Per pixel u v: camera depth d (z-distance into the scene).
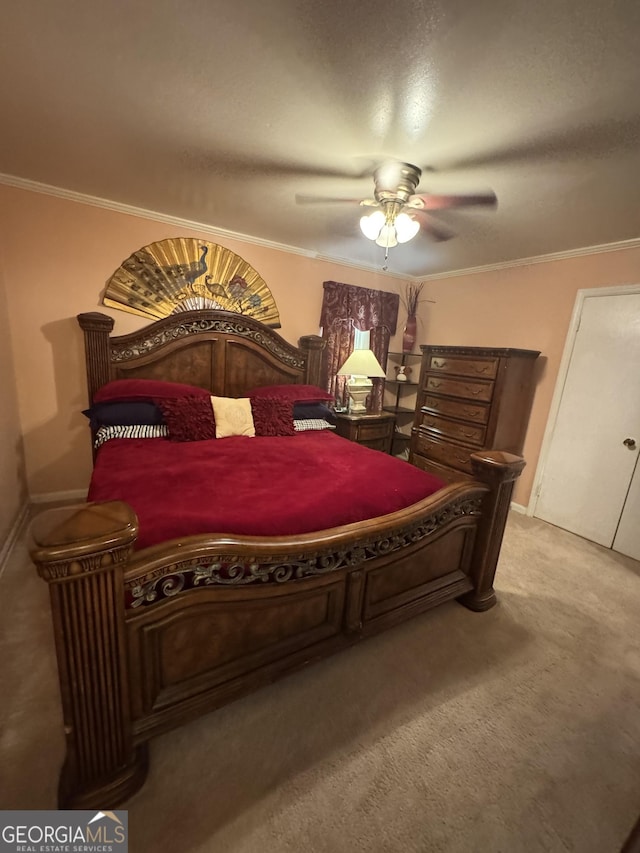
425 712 1.49
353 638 1.65
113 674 1.06
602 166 1.73
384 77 1.28
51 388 2.84
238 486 1.81
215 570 1.25
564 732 1.45
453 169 1.85
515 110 1.39
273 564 1.35
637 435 2.78
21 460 2.77
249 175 2.12
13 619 1.82
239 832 1.07
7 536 2.38
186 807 1.12
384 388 4.52
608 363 2.91
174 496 1.64
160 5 1.06
